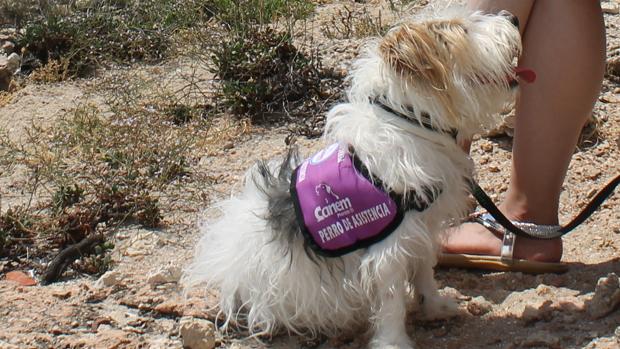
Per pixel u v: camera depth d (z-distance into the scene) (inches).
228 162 110.1
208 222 91.0
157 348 81.7
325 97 120.0
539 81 87.5
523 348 79.9
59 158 109.7
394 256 77.1
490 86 77.3
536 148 88.6
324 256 78.5
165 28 144.7
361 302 80.6
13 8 159.2
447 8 81.6
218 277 83.6
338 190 77.7
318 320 81.3
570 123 88.0
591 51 86.4
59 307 86.4
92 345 81.9
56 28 139.6
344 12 152.1
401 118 76.8
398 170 76.2
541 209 89.9
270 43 126.3
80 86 130.2
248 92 118.6
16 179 107.8
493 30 77.6
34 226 97.2
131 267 92.1
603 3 143.8
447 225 79.9
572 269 89.8
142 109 118.7
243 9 147.8
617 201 99.0
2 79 134.6
